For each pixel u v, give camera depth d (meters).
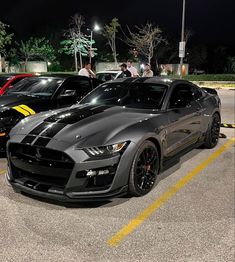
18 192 4.25
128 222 3.54
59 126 4.02
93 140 3.69
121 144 3.74
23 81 7.14
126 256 2.96
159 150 4.40
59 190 3.65
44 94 6.49
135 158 3.88
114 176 3.67
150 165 4.23
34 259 2.92
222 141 6.91
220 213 3.75
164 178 4.80
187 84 5.57
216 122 6.33
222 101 14.68
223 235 3.30
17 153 3.94
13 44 42.91
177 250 3.05
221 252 3.03
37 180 3.82
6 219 3.59
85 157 3.55
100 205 3.91
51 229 3.40
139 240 3.21
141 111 4.61
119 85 5.32
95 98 5.26
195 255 2.98
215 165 5.38
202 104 5.71
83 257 2.95
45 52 40.78
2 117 5.52
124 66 10.17
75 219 3.59
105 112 4.49
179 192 4.31
